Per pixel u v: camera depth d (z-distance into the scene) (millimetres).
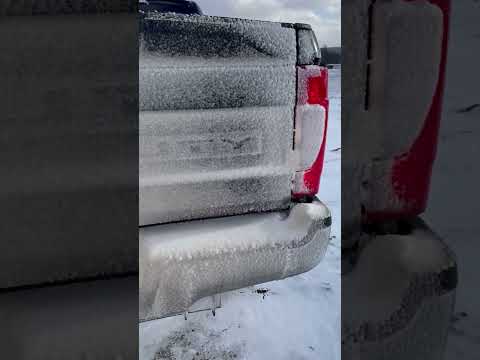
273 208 1663
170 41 1409
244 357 1754
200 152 1529
